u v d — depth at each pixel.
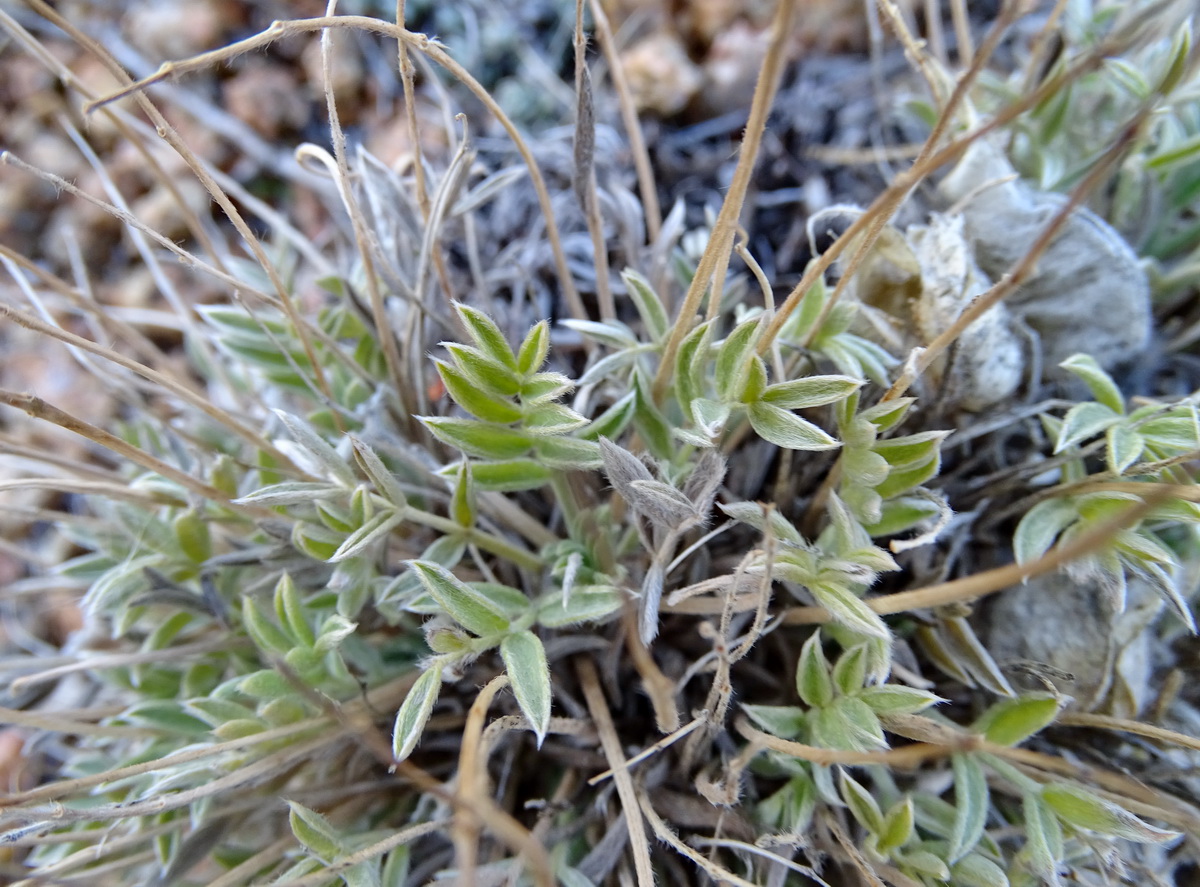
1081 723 0.08
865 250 0.08
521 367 0.08
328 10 0.08
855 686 0.08
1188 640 0.10
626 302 0.13
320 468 0.09
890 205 0.07
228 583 0.10
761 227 0.14
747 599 0.08
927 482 0.10
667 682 0.07
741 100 0.15
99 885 0.10
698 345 0.08
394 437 0.10
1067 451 0.09
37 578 0.16
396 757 0.07
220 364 0.13
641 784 0.09
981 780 0.08
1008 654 0.09
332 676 0.09
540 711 0.07
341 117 0.17
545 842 0.09
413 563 0.08
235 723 0.08
